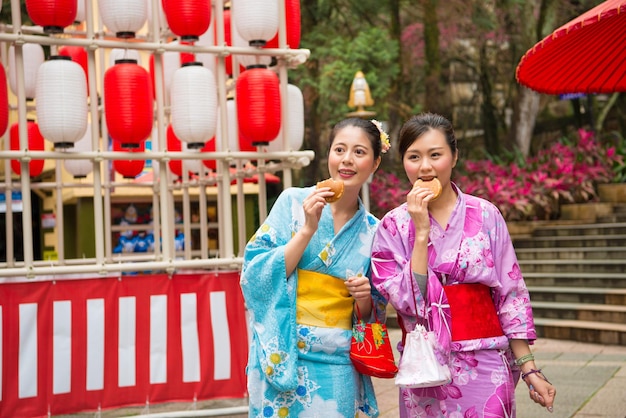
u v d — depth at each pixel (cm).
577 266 1118
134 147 494
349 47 1436
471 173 1606
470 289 303
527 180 1466
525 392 633
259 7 507
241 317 507
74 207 1200
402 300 304
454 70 2108
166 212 501
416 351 294
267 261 310
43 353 470
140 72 486
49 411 468
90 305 480
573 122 2100
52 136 469
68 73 466
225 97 522
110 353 482
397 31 1678
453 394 299
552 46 415
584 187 1424
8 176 729
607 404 581
